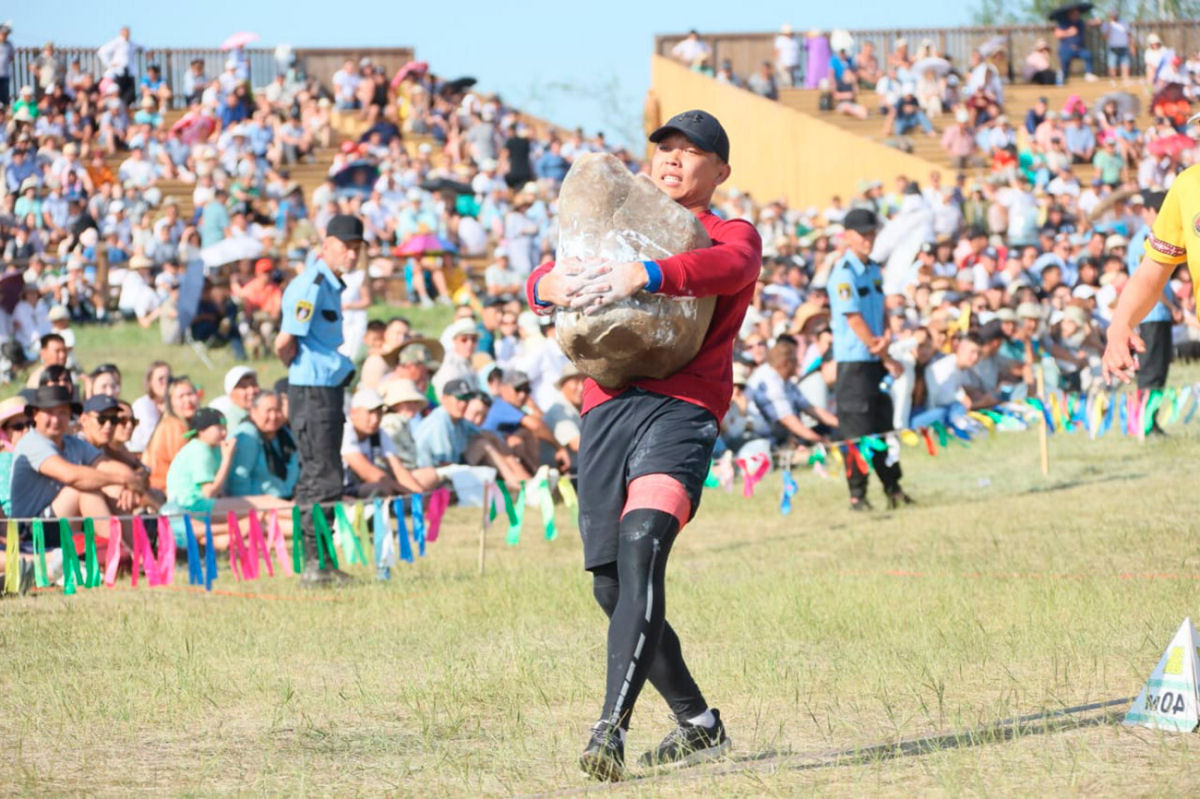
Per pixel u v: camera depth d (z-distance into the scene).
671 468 5.66
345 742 6.73
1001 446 19.83
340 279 11.75
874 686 7.49
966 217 33.81
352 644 9.29
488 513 12.60
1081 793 5.21
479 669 8.31
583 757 5.44
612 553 5.79
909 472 18.48
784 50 46.25
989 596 10.11
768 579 11.45
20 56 42.50
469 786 5.86
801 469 18.94
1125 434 19.92
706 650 8.72
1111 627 8.77
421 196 34.00
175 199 35.88
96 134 41.16
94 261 31.34
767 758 6.08
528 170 39.59
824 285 22.41
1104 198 31.84
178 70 45.50
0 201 34.31
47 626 10.05
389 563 12.18
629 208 5.62
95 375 14.02
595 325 5.54
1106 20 45.19
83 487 12.25
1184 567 11.07
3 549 12.21
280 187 36.06
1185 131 38.84
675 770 5.90
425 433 15.80
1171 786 5.20
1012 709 6.82
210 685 7.92
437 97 45.75
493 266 31.11
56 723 7.17
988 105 41.91
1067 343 23.02
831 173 41.25
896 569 11.80
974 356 19.42
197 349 27.72
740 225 5.91
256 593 11.73
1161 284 6.49
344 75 45.53
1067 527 13.54
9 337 24.17
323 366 11.78
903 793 5.34
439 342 17.98
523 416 17.45
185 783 6.02
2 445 13.09
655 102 47.72
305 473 11.95
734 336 5.92
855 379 15.55
